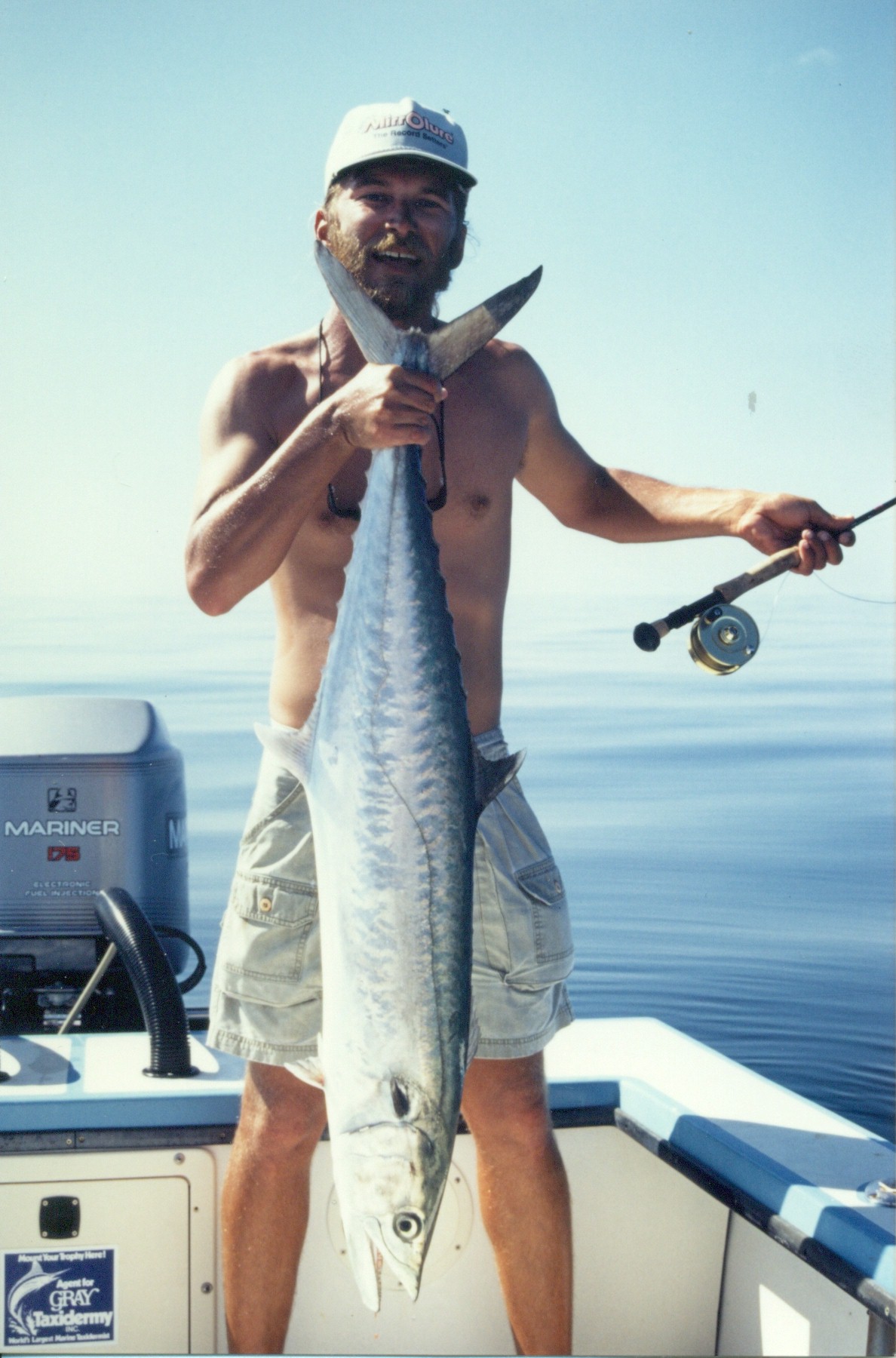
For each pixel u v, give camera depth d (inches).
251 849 94.8
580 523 110.0
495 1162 95.8
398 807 74.1
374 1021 71.9
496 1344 103.1
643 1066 110.7
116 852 140.8
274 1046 91.9
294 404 95.3
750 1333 101.3
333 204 93.7
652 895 318.0
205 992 231.0
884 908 304.7
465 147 93.6
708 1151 96.3
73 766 141.0
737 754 512.7
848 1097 198.7
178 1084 101.8
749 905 308.8
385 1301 101.9
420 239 91.6
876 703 624.4
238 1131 95.4
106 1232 99.6
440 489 96.2
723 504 104.1
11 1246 98.7
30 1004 134.5
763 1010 235.1
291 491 79.3
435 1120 71.3
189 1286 100.3
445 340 80.7
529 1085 95.3
